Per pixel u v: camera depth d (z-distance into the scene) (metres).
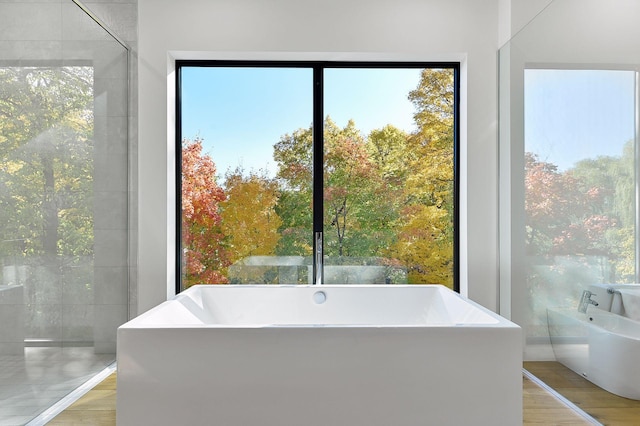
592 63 2.27
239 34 3.33
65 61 2.61
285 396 2.01
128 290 3.31
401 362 2.02
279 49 3.34
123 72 3.26
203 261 3.52
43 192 2.43
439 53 3.36
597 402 2.29
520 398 2.03
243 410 2.00
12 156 2.19
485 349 2.03
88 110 2.84
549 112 2.67
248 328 2.01
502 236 3.31
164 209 3.32
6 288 2.15
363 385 2.01
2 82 2.12
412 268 3.54
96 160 2.93
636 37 1.97
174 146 3.46
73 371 2.71
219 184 3.53
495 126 3.38
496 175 3.38
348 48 3.34
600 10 2.20
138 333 2.00
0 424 2.12
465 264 3.40
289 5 3.34
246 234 3.53
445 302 2.96
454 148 3.53
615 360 2.15
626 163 2.04
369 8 3.35
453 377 2.02
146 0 3.31
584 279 2.36
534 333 2.87
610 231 2.15
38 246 2.39
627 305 2.06
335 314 3.15
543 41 2.73
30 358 2.33
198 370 2.00
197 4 3.32
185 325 2.05
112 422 2.34
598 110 2.22
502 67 3.31
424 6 3.36
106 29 3.02
